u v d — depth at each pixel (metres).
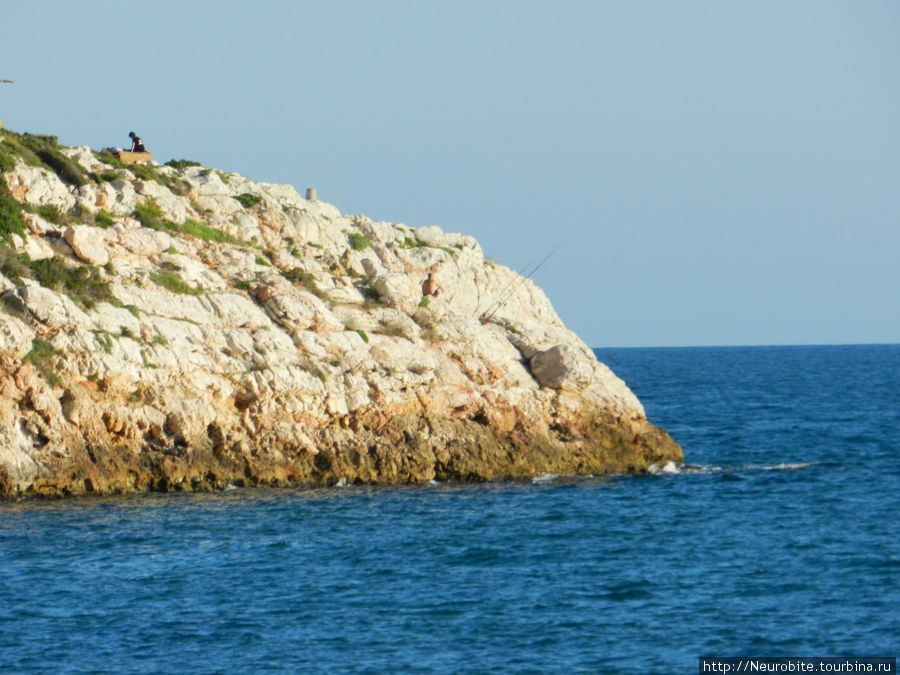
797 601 123.62
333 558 141.25
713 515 169.75
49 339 169.00
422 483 193.12
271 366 186.38
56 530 149.75
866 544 149.62
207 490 178.25
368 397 193.75
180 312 187.25
